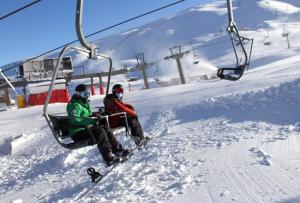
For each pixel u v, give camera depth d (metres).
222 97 15.42
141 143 8.21
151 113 17.42
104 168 9.51
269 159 7.02
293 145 7.92
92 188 7.20
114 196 6.63
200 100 17.72
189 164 7.71
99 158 11.03
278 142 8.40
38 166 12.37
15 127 22.16
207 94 19.28
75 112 7.21
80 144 7.34
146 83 56.97
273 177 5.97
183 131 12.34
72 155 11.92
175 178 6.92
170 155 8.98
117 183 7.36
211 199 5.53
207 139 10.10
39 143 16.59
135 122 8.22
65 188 8.41
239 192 5.61
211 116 13.67
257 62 117.56
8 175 12.66
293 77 19.47
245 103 13.66
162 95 23.94
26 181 10.86
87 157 11.64
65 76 47.69
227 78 6.18
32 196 8.63
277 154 7.34
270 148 7.92
